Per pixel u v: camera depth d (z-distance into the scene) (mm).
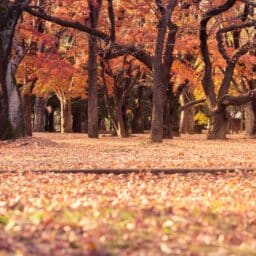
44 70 33469
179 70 35250
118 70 37812
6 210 7762
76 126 62094
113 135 42062
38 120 52500
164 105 33188
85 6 29734
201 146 24703
